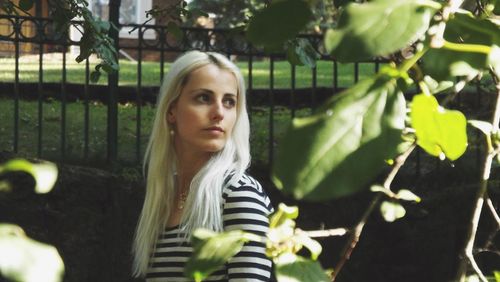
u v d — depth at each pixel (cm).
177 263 317
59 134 769
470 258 167
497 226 179
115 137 648
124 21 1553
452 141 120
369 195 609
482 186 168
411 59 117
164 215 323
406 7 107
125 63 1289
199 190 306
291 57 420
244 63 1392
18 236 94
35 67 1127
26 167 102
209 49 640
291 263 133
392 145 107
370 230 615
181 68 323
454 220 609
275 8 124
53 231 609
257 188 312
